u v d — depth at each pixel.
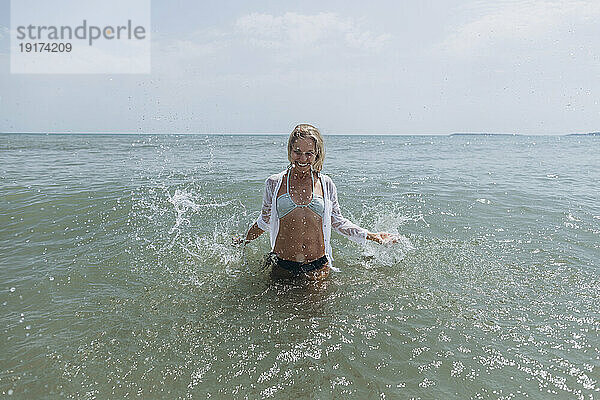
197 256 3.48
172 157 13.50
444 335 2.25
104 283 2.91
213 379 1.88
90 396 1.75
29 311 2.49
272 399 1.75
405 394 1.78
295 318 2.45
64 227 4.24
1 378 1.85
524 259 3.41
